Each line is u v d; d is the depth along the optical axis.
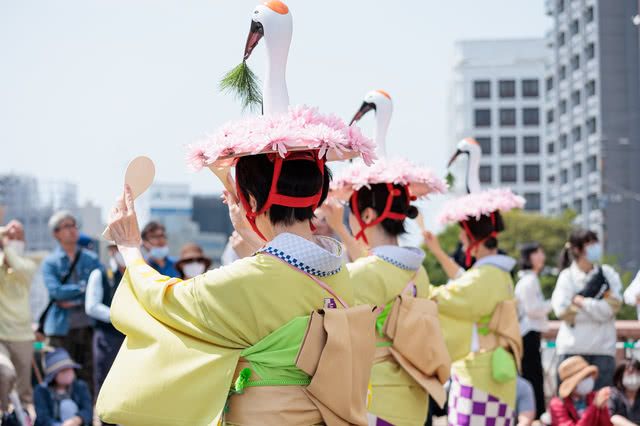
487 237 6.90
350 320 3.71
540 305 9.89
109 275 9.24
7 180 54.34
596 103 73.31
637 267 69.25
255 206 3.78
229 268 3.63
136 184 3.96
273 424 3.59
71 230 9.88
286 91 3.97
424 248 53.69
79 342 9.81
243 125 3.69
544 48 113.06
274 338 3.61
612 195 70.38
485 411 6.64
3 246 9.62
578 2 77.94
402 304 5.22
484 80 113.12
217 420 3.56
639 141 71.62
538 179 111.50
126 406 3.65
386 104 5.76
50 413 8.62
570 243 9.32
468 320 6.63
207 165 3.83
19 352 9.58
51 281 9.80
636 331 10.48
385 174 5.27
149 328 3.70
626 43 72.62
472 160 7.16
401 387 5.24
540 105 112.56
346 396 3.64
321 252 3.64
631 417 8.58
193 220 121.81
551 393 10.98
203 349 3.63
